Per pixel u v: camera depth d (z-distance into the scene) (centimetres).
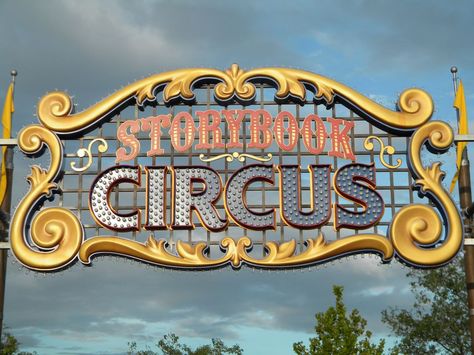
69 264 1591
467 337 3253
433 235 1587
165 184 1620
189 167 1627
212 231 1600
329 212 1608
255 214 1603
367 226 1608
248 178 1622
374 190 1631
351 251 1595
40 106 1675
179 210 1605
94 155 1664
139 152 1656
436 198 1627
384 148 1664
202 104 1695
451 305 3319
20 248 1591
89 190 1627
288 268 1589
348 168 1642
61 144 1658
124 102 1678
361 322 2619
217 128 1658
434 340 3331
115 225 1609
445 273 3356
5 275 1620
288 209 1605
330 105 1683
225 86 1673
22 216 1616
